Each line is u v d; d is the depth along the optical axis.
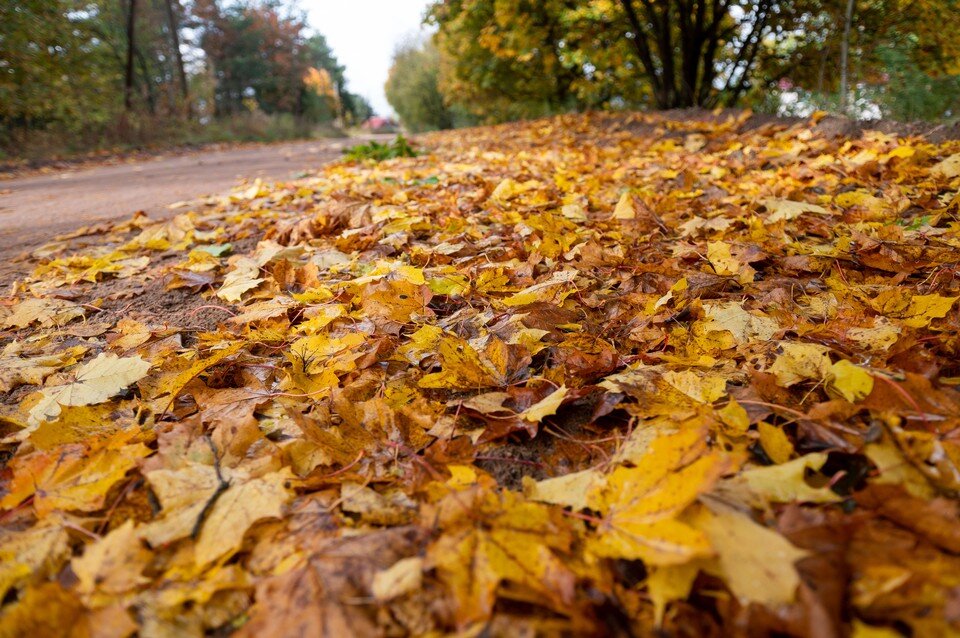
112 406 1.37
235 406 1.32
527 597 0.73
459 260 2.31
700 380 1.21
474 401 1.24
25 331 1.97
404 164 6.08
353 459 1.10
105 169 9.53
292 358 1.46
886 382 1.06
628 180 3.74
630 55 10.27
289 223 2.96
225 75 39.47
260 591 0.78
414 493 1.00
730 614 0.70
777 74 9.42
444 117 28.03
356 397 1.35
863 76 6.92
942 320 1.44
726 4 8.09
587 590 0.77
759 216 2.62
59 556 0.89
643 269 2.05
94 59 13.66
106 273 2.52
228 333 1.72
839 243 2.05
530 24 9.25
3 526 0.97
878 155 3.43
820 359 1.23
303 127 24.11
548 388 1.29
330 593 0.76
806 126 4.96
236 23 40.25
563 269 2.15
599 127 8.08
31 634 0.71
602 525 0.84
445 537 0.81
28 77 11.98
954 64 6.62
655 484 0.86
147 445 1.20
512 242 2.54
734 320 1.55
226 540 0.87
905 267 1.85
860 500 0.82
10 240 3.43
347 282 2.05
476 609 0.71
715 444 1.03
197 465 1.05
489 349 1.42
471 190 3.76
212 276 2.34
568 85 12.55
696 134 5.57
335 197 3.23
